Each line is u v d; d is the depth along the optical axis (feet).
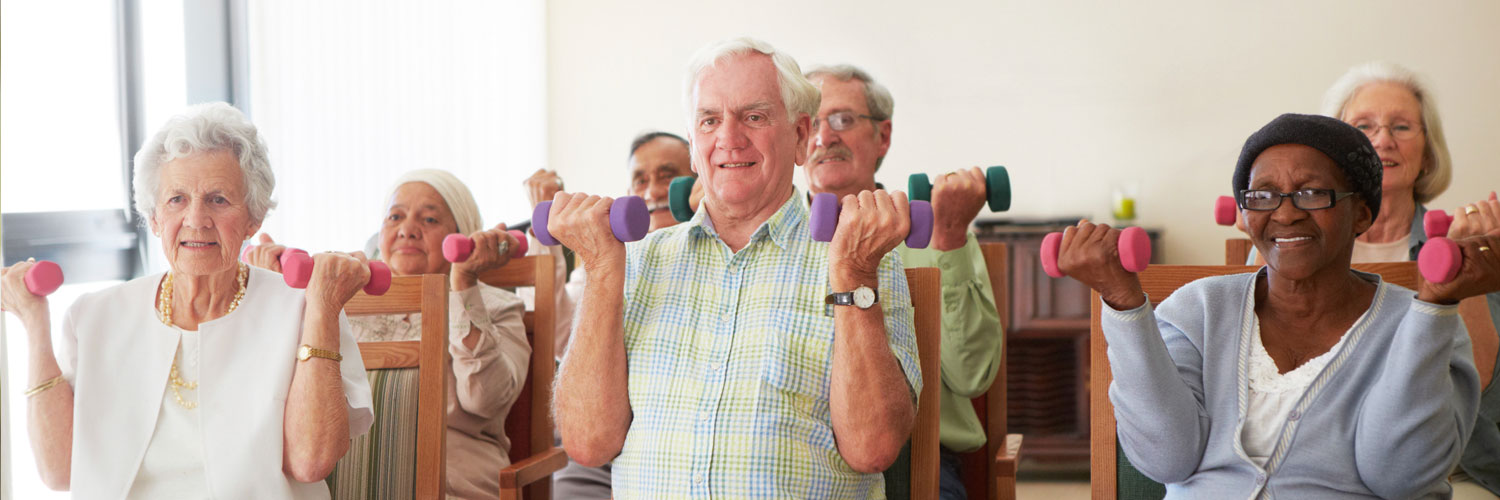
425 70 14.19
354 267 5.23
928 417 5.11
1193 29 14.99
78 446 5.04
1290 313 4.58
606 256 4.93
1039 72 15.37
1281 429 4.48
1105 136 15.21
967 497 6.76
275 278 5.46
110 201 10.37
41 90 9.70
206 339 5.17
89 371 5.13
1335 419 4.42
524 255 7.86
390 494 5.92
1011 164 15.46
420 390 5.97
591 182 16.76
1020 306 13.73
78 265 10.02
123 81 10.40
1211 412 4.63
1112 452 5.09
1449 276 3.92
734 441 4.76
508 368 7.29
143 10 10.59
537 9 16.52
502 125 15.78
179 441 5.14
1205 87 14.98
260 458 5.08
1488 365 6.16
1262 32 14.85
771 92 5.17
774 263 5.05
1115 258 4.32
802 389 4.83
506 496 6.34
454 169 14.80
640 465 4.93
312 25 12.32
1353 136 4.36
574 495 7.67
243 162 5.25
